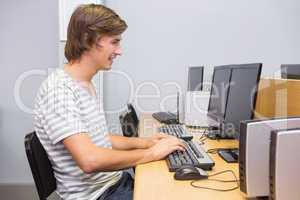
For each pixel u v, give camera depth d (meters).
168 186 1.08
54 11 2.95
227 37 2.96
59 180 1.25
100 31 1.25
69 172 1.22
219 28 2.96
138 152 1.33
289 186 0.83
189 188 1.06
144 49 2.98
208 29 2.96
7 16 2.95
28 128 3.04
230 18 2.95
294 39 2.96
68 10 2.66
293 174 0.83
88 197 1.24
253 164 0.95
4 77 3.00
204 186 1.08
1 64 2.98
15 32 2.96
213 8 2.95
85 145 1.14
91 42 1.26
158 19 2.96
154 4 2.95
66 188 1.24
